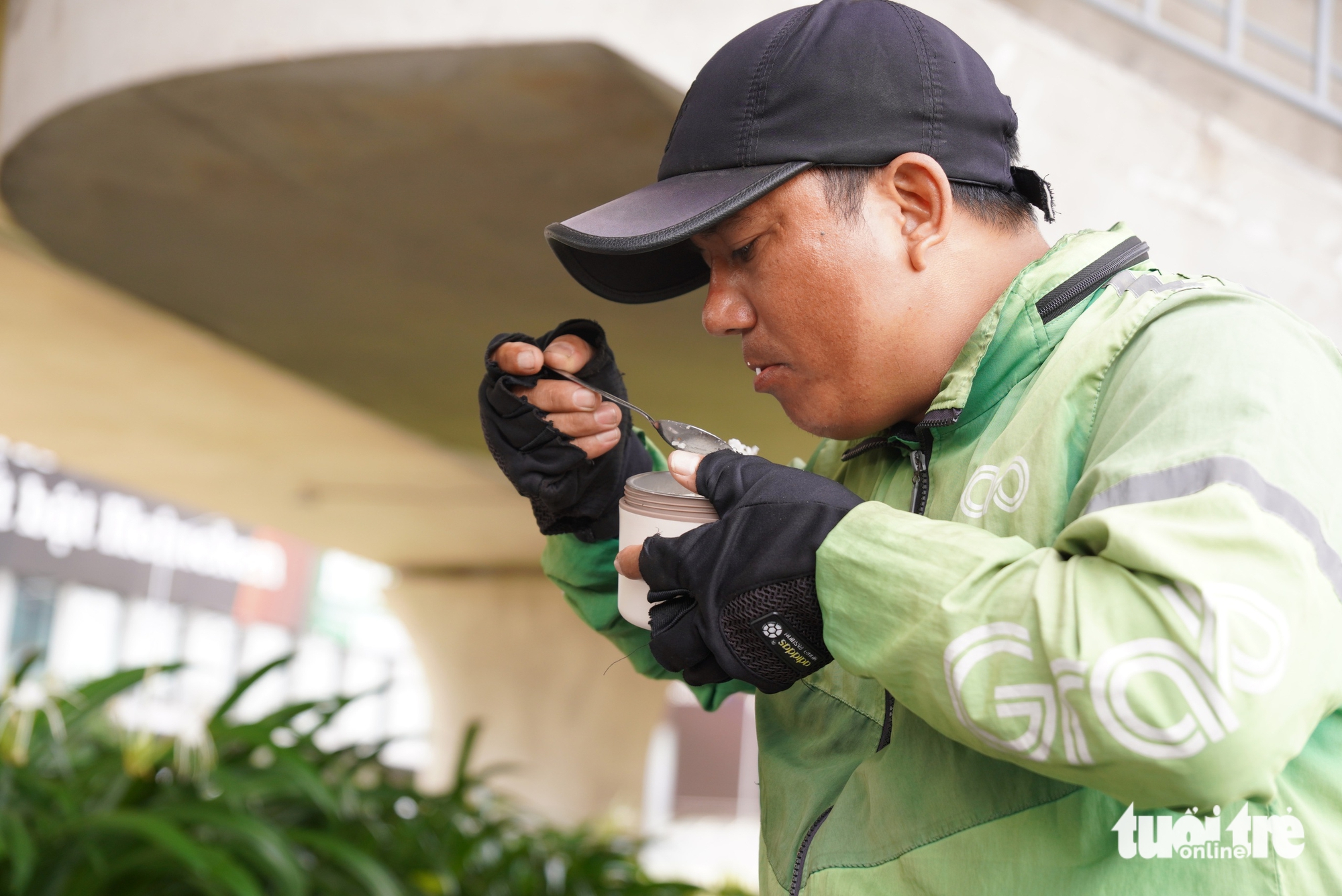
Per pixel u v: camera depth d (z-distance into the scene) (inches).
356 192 130.6
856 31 26.3
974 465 25.5
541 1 97.8
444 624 386.3
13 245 162.9
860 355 26.6
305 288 160.9
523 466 32.5
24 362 216.8
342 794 88.5
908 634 20.7
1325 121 115.4
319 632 778.8
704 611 23.4
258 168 127.6
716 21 100.8
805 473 24.2
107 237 150.7
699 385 174.2
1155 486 19.7
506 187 126.0
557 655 370.3
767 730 31.0
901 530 21.7
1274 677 17.6
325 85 108.3
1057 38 106.3
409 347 181.2
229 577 682.8
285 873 70.7
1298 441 19.9
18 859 62.7
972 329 26.7
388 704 818.2
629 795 354.3
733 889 152.0
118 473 295.1
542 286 149.9
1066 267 25.6
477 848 107.1
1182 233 108.9
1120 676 18.1
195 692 81.8
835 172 26.0
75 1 118.6
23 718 74.2
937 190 25.8
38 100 121.3
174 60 108.6
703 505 26.1
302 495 306.0
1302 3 147.9
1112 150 106.1
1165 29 114.8
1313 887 20.9
